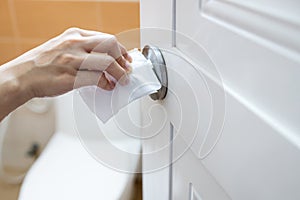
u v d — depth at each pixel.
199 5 0.40
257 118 0.31
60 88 0.53
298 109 0.26
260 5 0.29
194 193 0.51
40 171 1.16
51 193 1.07
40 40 1.29
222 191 0.42
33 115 1.47
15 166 1.59
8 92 0.53
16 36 1.29
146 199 0.78
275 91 0.28
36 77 0.53
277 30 0.28
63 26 1.25
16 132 1.52
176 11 0.47
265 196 0.31
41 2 1.21
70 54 0.51
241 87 0.34
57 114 1.30
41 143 1.54
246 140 0.33
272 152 0.29
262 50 0.30
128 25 1.21
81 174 1.14
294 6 0.26
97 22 1.21
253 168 0.33
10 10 1.24
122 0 1.16
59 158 1.21
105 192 1.08
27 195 1.07
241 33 0.32
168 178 0.61
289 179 0.27
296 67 0.26
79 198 1.06
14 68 0.54
